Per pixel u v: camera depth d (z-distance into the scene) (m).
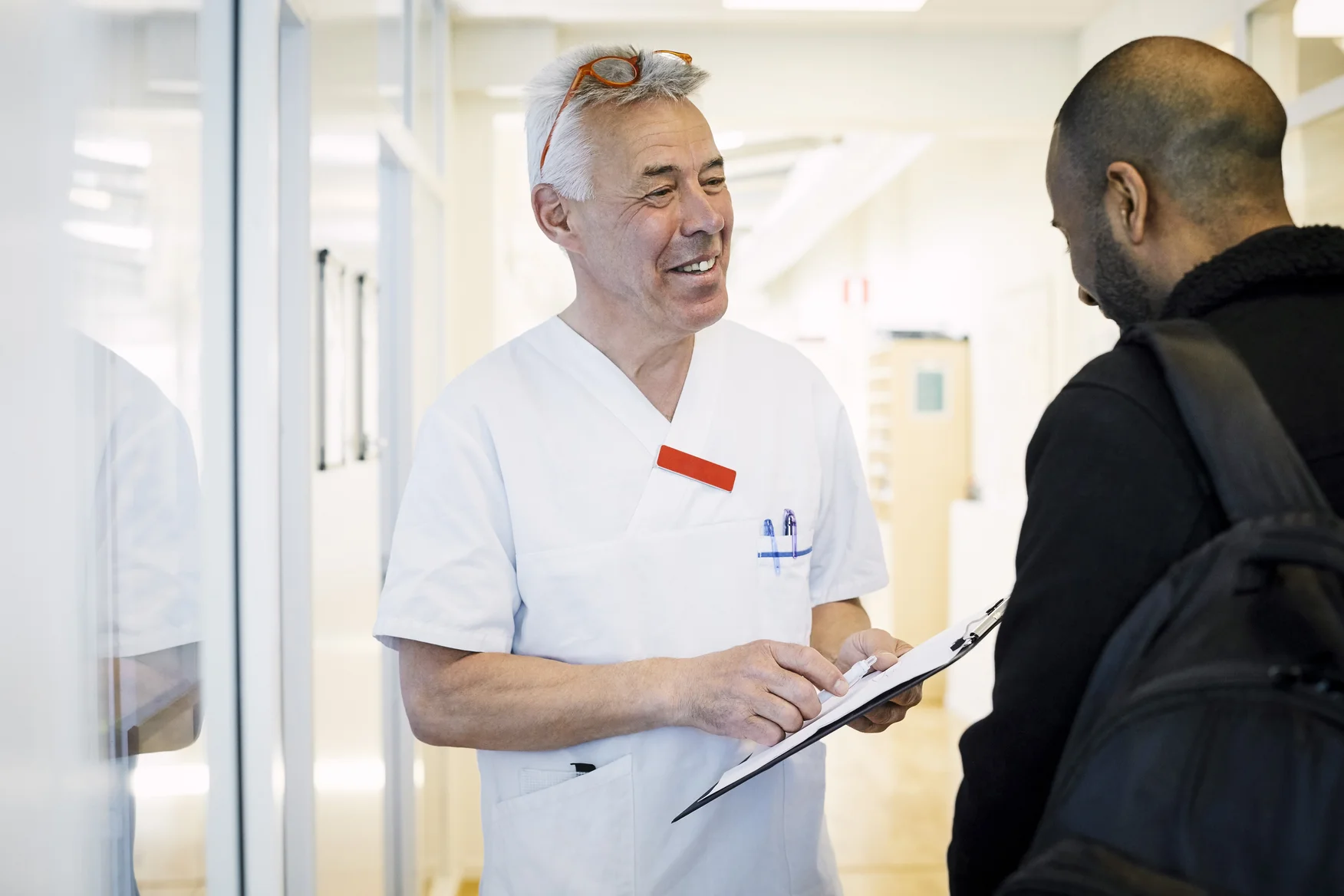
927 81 3.82
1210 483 0.66
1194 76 0.78
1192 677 0.59
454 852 3.35
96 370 1.08
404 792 2.65
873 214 8.66
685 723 1.07
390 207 2.77
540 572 1.18
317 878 1.76
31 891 0.94
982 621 0.92
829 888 1.27
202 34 1.40
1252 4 2.74
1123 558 0.68
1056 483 0.72
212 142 1.41
